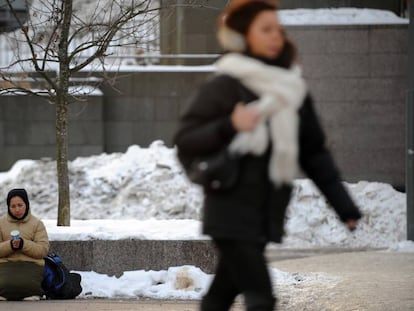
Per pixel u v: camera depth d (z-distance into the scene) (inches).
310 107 492.4
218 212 472.4
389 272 1270.9
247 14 483.2
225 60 480.7
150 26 1973.4
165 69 2513.5
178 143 472.7
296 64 497.7
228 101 471.5
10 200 1026.1
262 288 473.1
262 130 463.8
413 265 1382.9
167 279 1106.1
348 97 2278.5
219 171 459.5
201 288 1081.4
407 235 1823.3
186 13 2495.1
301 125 483.2
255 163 470.3
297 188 2065.7
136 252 1123.9
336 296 992.9
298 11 2316.7
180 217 2137.1
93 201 2202.3
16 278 995.3
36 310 889.5
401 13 2345.0
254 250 472.4
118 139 2508.6
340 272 1289.4
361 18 2284.7
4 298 1000.9
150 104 2517.2
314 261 1512.1
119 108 2512.3
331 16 2289.6
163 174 2229.3
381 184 2148.1
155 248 1123.9
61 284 1026.1
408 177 1806.1
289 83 469.7
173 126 2518.5
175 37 2522.1
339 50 2276.1
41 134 2492.6
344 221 494.9
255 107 461.7
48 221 1391.5
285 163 469.1
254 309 467.2
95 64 2228.1
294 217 2017.7
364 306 905.5
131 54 2541.8
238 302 967.0
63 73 1280.8
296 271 1336.1
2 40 2373.3
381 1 2332.7
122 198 2192.4
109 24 1289.4
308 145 494.6
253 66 471.2
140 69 2508.6
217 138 462.3
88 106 2463.1
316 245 1971.0
